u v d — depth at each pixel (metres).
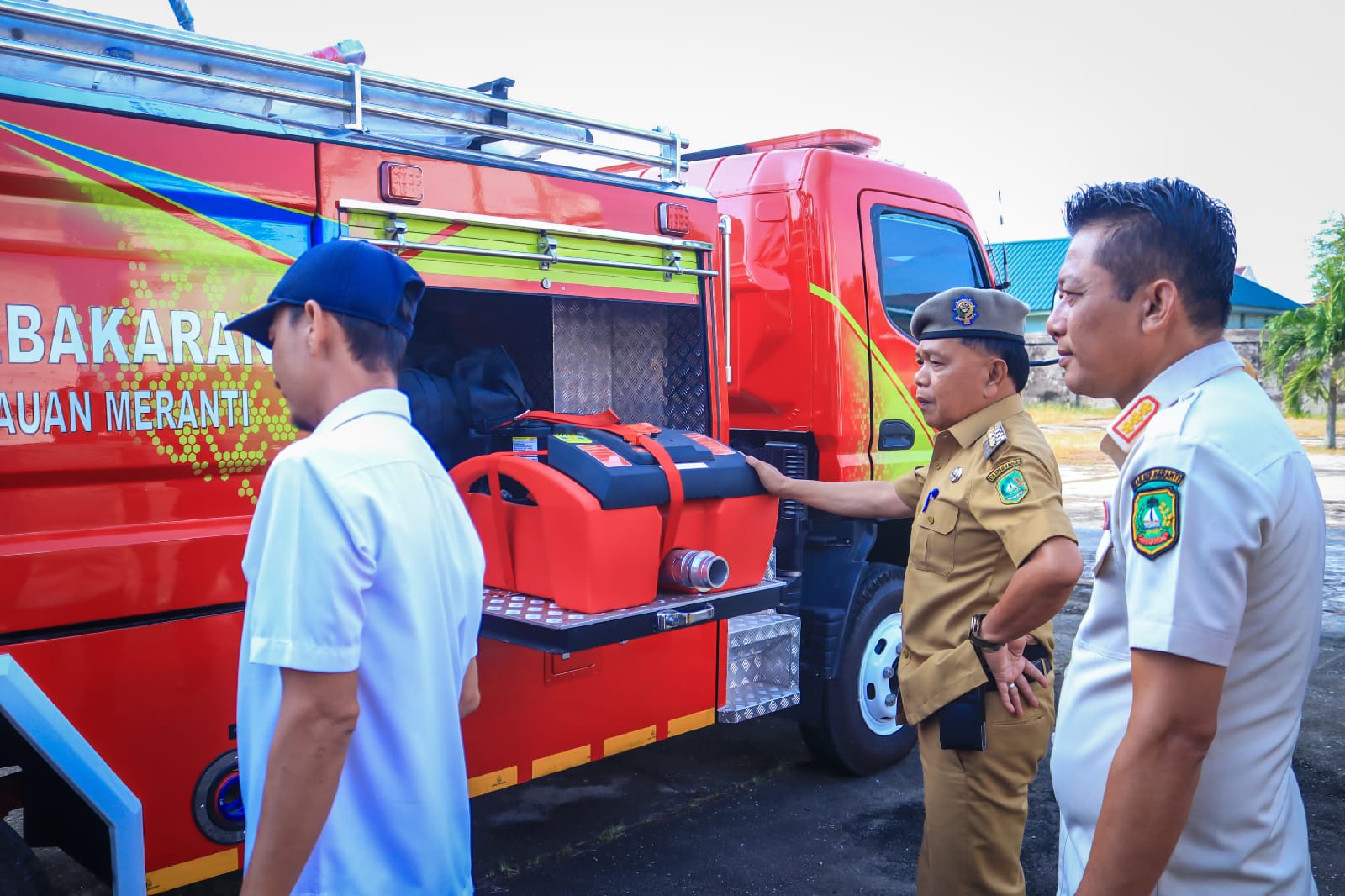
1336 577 8.43
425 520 1.44
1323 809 4.05
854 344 4.09
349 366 1.47
